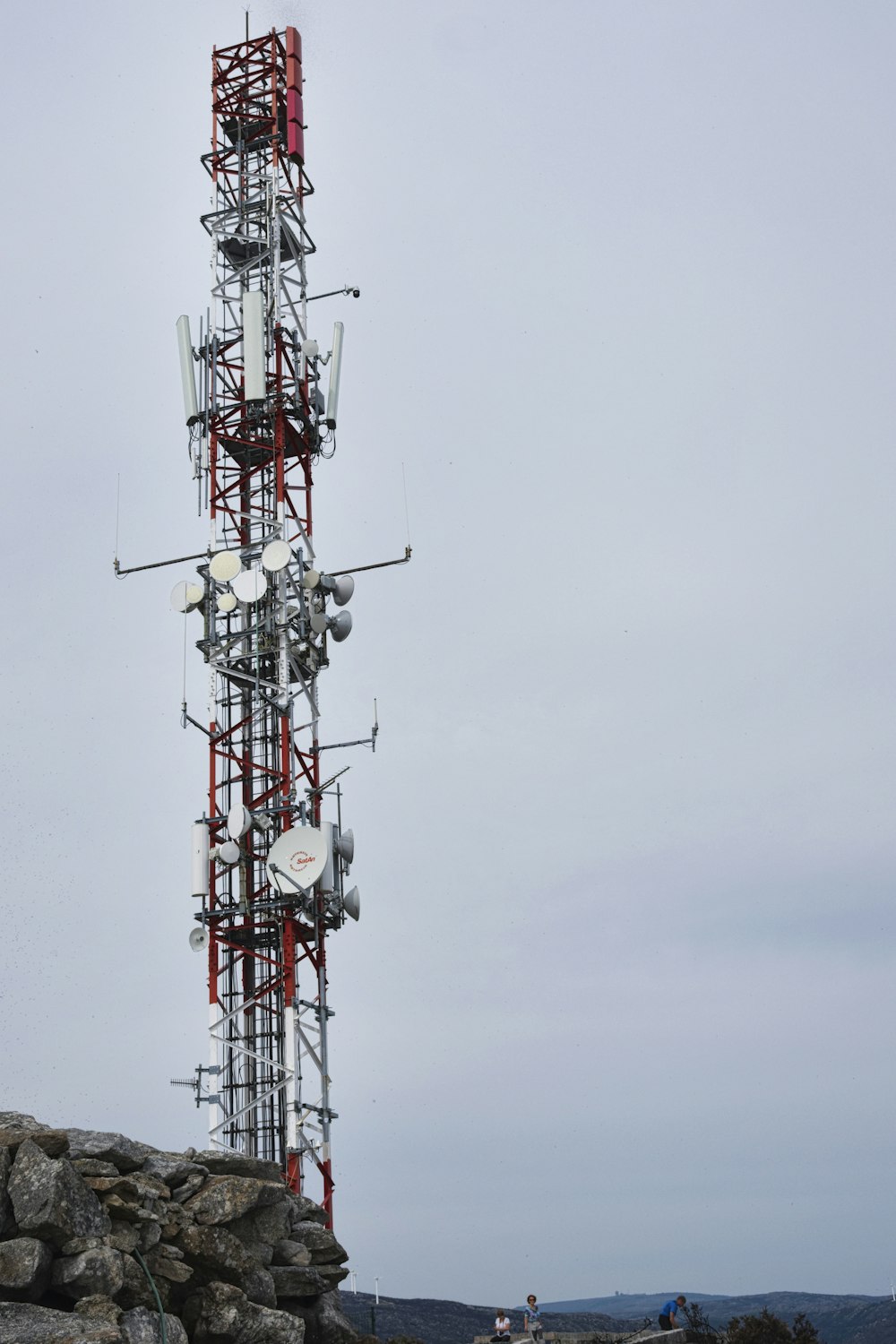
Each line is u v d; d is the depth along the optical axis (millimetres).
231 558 51594
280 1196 31812
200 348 55031
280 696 51031
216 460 54031
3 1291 25672
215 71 58344
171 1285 28500
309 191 57969
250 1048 48625
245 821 48750
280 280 55625
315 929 49375
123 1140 30000
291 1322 29328
